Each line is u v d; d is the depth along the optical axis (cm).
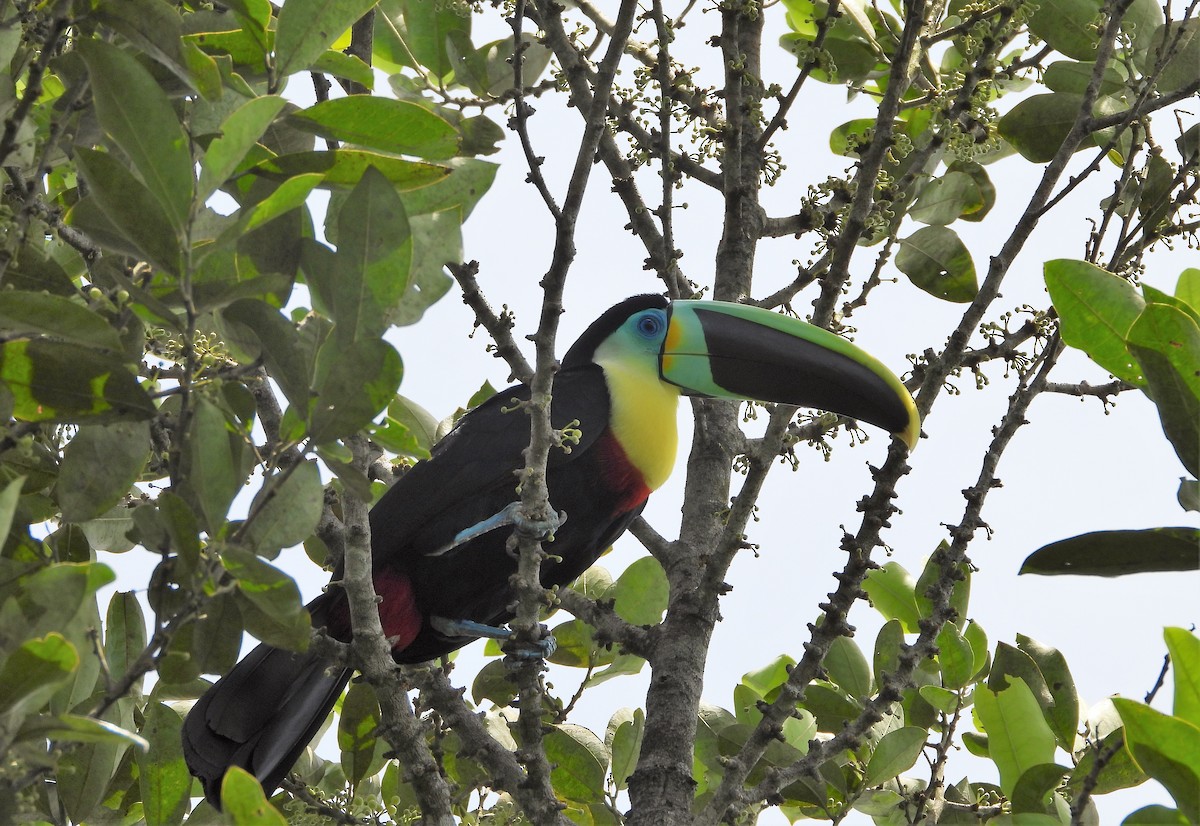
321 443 779
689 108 1347
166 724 999
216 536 746
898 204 1345
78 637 729
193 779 1136
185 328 771
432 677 1164
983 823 1166
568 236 899
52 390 794
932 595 1051
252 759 1134
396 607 1339
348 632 1282
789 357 1284
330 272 815
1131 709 709
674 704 1127
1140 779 1130
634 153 1339
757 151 1340
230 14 1001
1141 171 1120
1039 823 1003
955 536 1046
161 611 781
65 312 744
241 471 809
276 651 1152
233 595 788
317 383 803
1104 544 764
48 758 703
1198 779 707
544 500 994
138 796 1072
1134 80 1326
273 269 832
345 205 792
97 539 1039
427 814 1010
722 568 1134
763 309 1328
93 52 740
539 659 1021
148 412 802
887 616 1360
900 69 1034
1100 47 1083
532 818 1010
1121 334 860
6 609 684
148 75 745
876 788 1212
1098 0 1361
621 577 1338
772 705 1031
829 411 1256
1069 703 1201
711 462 1291
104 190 750
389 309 799
